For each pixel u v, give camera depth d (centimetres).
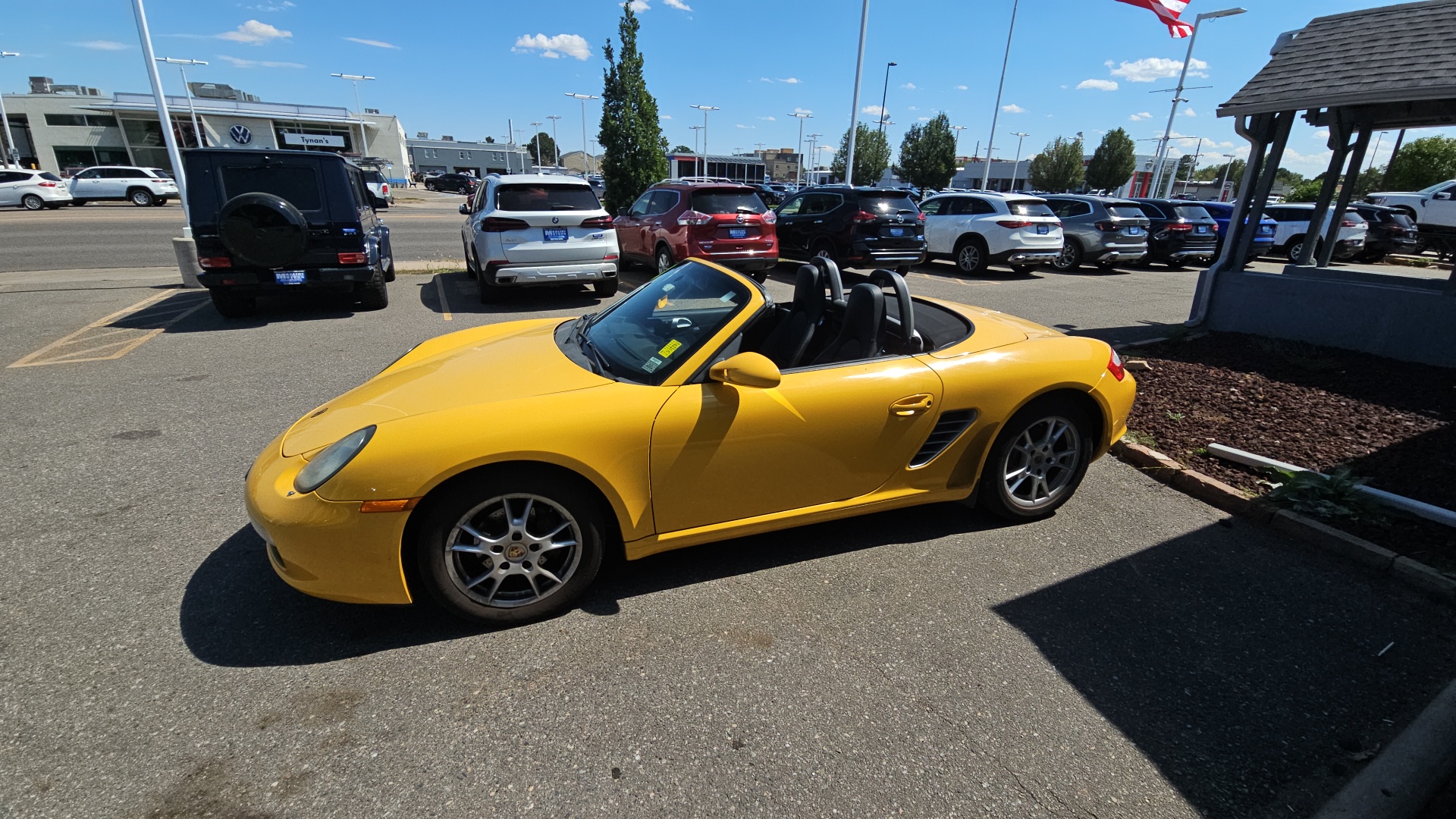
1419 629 268
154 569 289
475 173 8694
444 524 236
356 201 802
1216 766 203
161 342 678
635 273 1233
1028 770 200
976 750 206
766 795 189
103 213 2519
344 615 262
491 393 258
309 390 532
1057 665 244
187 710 214
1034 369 317
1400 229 1756
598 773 195
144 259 1302
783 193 3991
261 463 257
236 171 737
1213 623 270
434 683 228
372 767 195
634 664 239
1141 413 495
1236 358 625
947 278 1277
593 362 292
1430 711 224
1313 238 797
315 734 206
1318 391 527
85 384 538
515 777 193
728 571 298
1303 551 324
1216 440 445
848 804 187
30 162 5222
